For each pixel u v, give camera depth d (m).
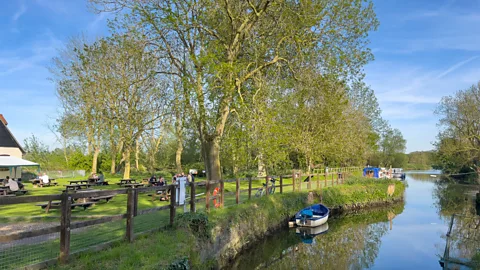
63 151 49.81
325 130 26.45
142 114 20.11
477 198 28.80
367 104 45.00
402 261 13.44
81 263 5.82
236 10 16.78
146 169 48.53
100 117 21.17
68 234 5.86
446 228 19.69
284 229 16.94
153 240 7.77
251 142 14.43
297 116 23.92
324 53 16.50
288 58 17.22
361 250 14.94
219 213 11.47
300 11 15.63
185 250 7.59
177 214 9.59
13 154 34.91
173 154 46.12
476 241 11.91
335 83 16.80
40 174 36.69
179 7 15.38
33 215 11.47
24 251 6.48
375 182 30.11
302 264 12.98
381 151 64.75
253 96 15.02
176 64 16.59
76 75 24.75
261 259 13.48
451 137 43.38
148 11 14.70
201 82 15.04
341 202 24.97
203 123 16.06
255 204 14.79
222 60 15.90
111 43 16.36
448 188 44.38
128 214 7.45
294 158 32.59
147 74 17.31
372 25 16.81
